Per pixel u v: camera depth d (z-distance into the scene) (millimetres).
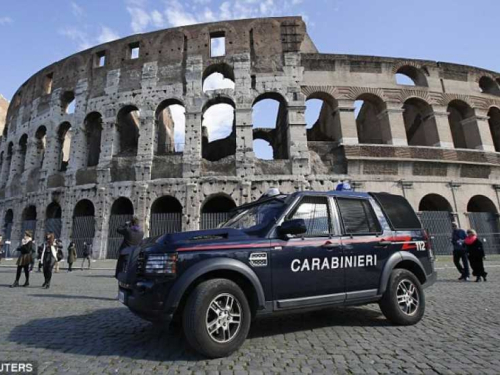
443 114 27016
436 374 3885
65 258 24422
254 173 24094
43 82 32500
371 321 6492
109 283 13266
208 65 26781
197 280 4938
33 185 29516
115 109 27000
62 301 9188
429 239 7234
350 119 25672
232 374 3957
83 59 30000
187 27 28188
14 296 10094
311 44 29734
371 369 4051
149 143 25312
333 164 25219
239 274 5090
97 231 24172
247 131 24922
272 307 5102
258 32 27625
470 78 28781
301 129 25156
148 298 4750
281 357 4523
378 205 6824
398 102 26594
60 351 4879
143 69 27234
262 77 26328
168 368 4168
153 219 23812
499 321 6410
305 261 5477
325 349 4836
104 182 25172
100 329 6129
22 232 28438
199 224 23188
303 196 6016
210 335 4527
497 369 3996
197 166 24234
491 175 26516
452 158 25797
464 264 12945
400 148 25219
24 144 33688
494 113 29984
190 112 25609
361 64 27156
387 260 6285
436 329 5871
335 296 5605
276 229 5504
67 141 40812
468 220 24875
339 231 6039
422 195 24844
